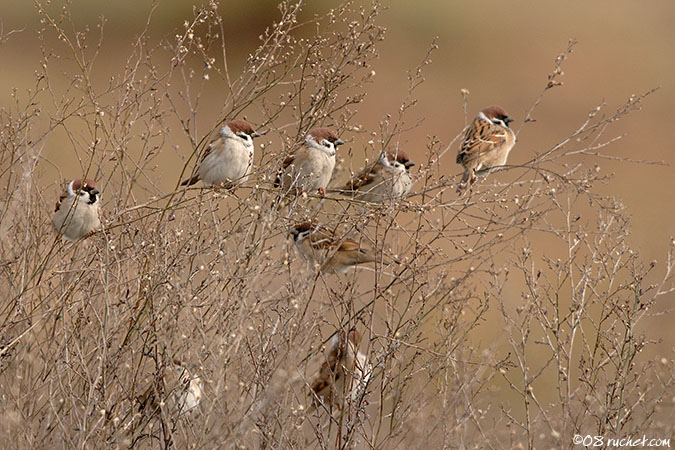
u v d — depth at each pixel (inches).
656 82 1571.1
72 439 348.8
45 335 392.8
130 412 375.9
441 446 366.3
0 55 1221.7
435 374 388.2
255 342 372.5
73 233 454.9
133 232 435.5
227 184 478.3
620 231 432.8
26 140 434.0
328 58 454.3
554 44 1684.3
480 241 451.2
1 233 398.3
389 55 1585.9
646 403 411.2
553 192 421.7
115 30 1375.5
